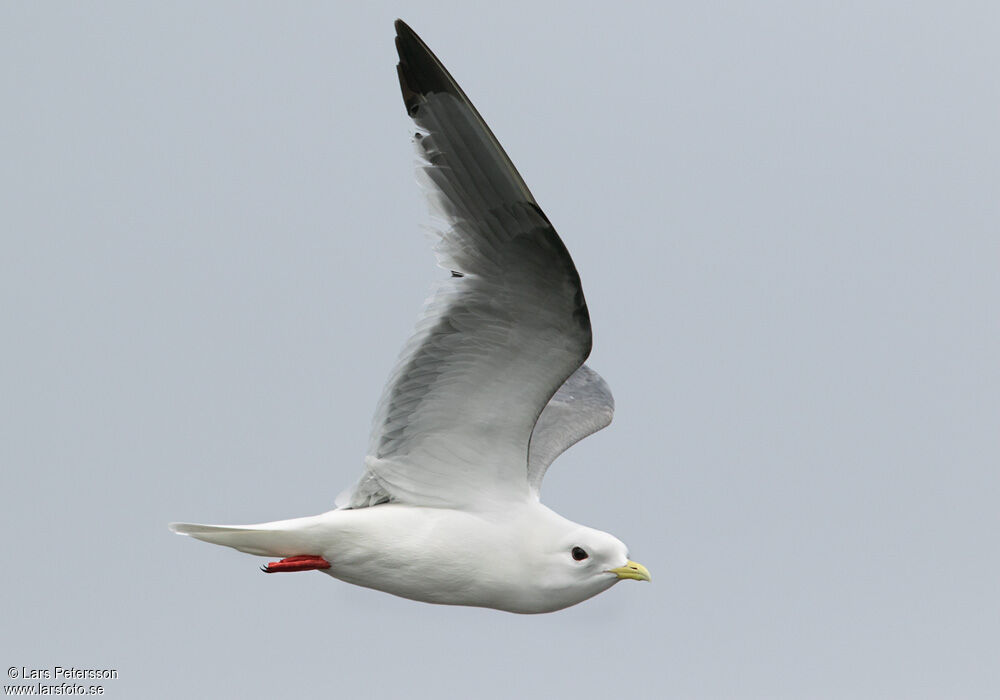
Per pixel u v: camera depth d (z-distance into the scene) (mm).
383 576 13273
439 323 12641
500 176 11672
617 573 13398
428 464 13320
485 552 13250
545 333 12484
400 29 11453
